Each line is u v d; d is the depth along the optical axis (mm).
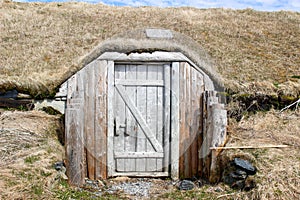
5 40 9086
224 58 7867
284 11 13781
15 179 3455
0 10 12156
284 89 5758
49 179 3643
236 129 4973
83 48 8438
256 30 10820
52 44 8750
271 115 5461
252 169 3736
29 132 4492
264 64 7695
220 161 4180
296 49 9180
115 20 11609
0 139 4207
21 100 5281
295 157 3984
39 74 5926
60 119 4945
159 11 13305
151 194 3928
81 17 11883
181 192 3947
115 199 3742
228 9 14172
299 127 5086
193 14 12984
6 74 6258
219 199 3551
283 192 3377
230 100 5492
